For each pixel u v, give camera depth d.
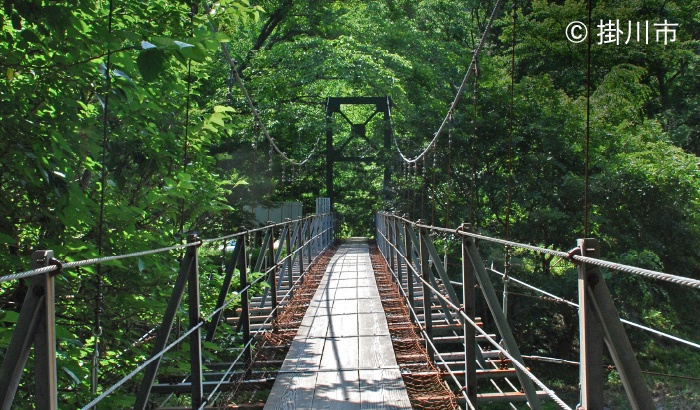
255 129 8.20
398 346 4.91
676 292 12.93
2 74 3.19
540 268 14.02
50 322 1.70
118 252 3.64
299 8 19.25
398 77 20.55
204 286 5.11
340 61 18.28
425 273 4.61
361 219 25.34
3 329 2.55
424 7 25.47
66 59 3.19
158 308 3.77
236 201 12.63
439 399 3.64
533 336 13.09
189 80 4.33
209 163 4.95
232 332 5.19
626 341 1.72
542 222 13.87
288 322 5.86
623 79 18.39
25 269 3.11
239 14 4.39
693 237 13.52
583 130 15.44
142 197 4.27
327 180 20.70
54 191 3.12
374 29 22.25
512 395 4.00
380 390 3.74
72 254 3.20
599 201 13.86
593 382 1.73
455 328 5.64
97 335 3.07
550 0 20.83
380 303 6.70
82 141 3.39
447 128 16.11
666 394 10.59
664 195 13.62
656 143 15.95
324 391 3.74
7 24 3.31
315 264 10.88
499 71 19.02
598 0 19.38
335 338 5.09
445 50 22.56
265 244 6.34
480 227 15.25
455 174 15.80
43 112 3.39
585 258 1.69
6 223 3.22
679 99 21.44
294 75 18.03
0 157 3.05
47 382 1.69
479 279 3.08
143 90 3.52
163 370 4.07
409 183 17.17
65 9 2.97
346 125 23.22
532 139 15.39
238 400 3.85
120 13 3.59
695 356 11.86
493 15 6.41
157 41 2.85
